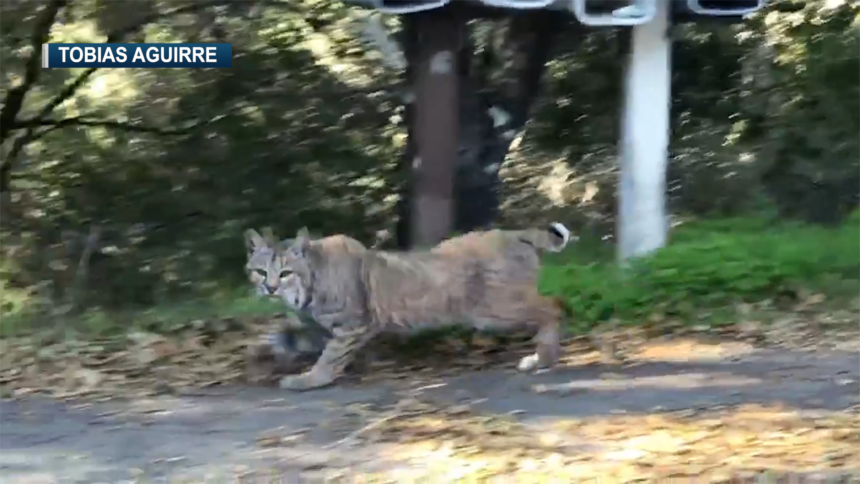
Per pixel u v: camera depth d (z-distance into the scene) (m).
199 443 5.69
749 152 13.41
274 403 6.50
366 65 13.38
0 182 13.38
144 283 12.65
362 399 6.53
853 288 9.07
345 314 6.93
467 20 11.24
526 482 4.95
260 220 13.00
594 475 5.02
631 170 10.01
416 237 11.05
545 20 11.68
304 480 5.04
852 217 11.84
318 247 7.00
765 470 5.05
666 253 9.38
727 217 11.87
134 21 12.92
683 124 13.60
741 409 6.08
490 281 7.12
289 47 13.25
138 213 13.14
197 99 13.24
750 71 13.78
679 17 10.38
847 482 4.90
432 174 10.98
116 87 13.48
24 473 5.25
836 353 7.48
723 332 8.20
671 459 5.24
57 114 13.58
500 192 13.39
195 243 12.91
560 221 12.94
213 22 13.18
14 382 7.21
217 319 9.13
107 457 5.48
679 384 6.69
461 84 11.98
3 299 12.25
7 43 12.64
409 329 7.15
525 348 7.75
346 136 13.36
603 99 13.25
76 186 13.27
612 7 9.93
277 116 13.26
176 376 7.28
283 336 7.53
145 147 13.40
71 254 13.03
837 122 13.35
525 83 12.73
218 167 13.20
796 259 9.27
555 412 6.09
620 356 7.53
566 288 8.84
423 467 5.20
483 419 5.95
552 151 13.59
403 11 9.65
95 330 9.12
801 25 13.77
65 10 12.75
